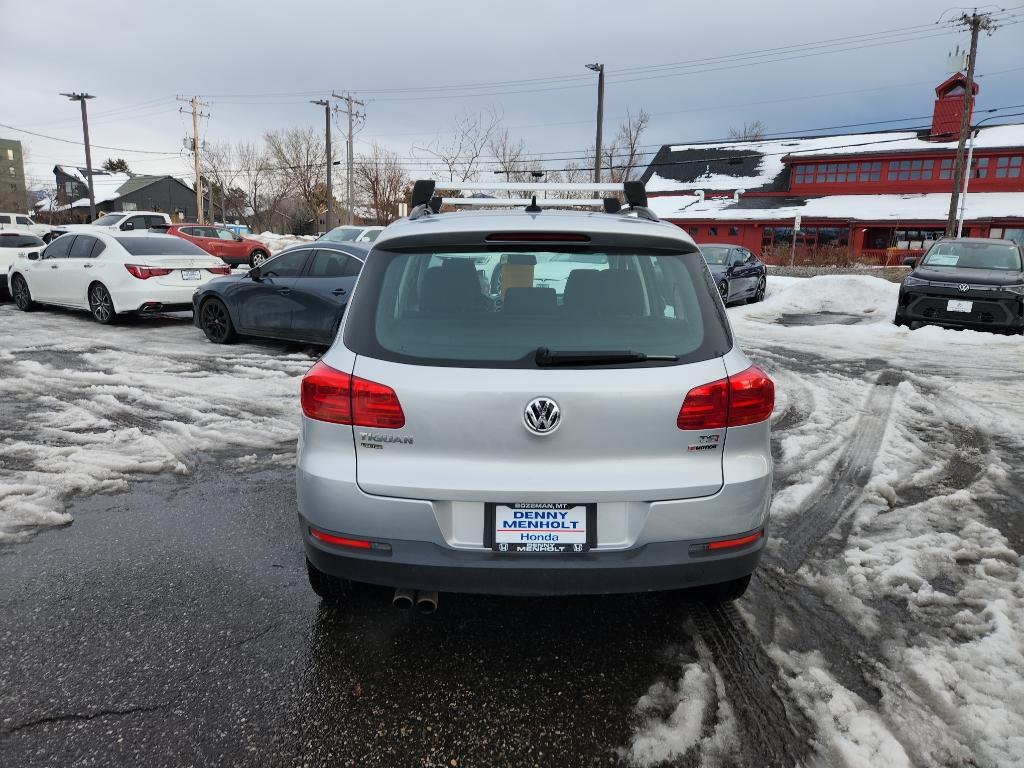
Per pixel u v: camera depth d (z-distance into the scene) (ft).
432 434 7.68
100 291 36.70
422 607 8.34
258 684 8.34
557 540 7.75
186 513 13.41
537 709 8.00
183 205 260.62
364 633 9.45
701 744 7.46
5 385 23.22
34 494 14.08
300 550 11.90
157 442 17.65
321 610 9.99
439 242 8.34
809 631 9.60
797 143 155.53
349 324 8.25
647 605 10.24
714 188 150.61
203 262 37.63
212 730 7.56
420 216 9.78
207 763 7.11
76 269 37.60
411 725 7.71
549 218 8.90
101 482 14.83
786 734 7.60
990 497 14.60
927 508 13.99
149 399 21.83
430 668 8.72
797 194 143.13
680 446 7.83
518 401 7.54
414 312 8.14
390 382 7.71
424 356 7.80
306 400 8.15
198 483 15.05
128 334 34.27
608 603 10.28
